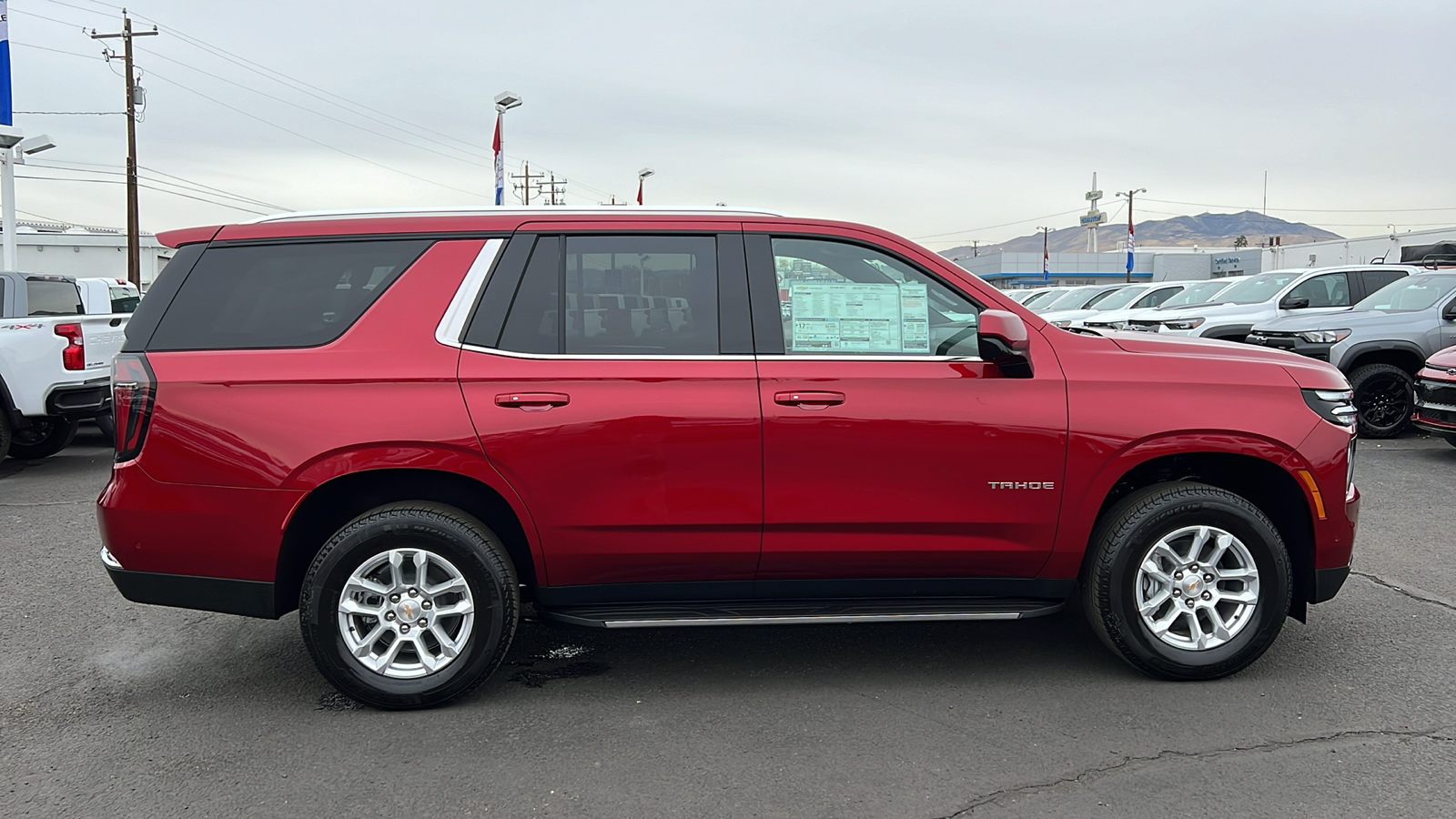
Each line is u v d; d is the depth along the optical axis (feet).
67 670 13.67
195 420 11.64
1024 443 12.19
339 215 12.45
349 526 11.78
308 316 11.99
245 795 10.12
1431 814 9.51
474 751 11.09
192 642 14.80
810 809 9.77
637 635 15.11
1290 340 33.99
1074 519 12.42
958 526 12.34
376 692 11.93
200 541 11.75
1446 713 11.85
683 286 12.34
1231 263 250.37
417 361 11.80
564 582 12.37
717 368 12.03
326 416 11.60
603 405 11.85
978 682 13.01
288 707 12.38
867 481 12.11
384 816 9.70
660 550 12.12
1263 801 9.81
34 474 29.12
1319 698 12.32
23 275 31.58
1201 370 12.62
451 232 12.26
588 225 12.39
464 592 11.94
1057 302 72.69
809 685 13.00
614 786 10.26
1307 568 13.08
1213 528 12.47
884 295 12.53
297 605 12.59
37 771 10.67
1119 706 12.16
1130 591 12.50
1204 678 12.85
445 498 12.37
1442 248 53.26
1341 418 12.83
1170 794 9.96
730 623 12.13
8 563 19.11
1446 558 18.62
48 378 27.66
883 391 12.10
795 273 12.48
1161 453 12.35
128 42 93.15
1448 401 28.07
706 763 10.77
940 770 10.56
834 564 12.41
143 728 11.76
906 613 12.30
